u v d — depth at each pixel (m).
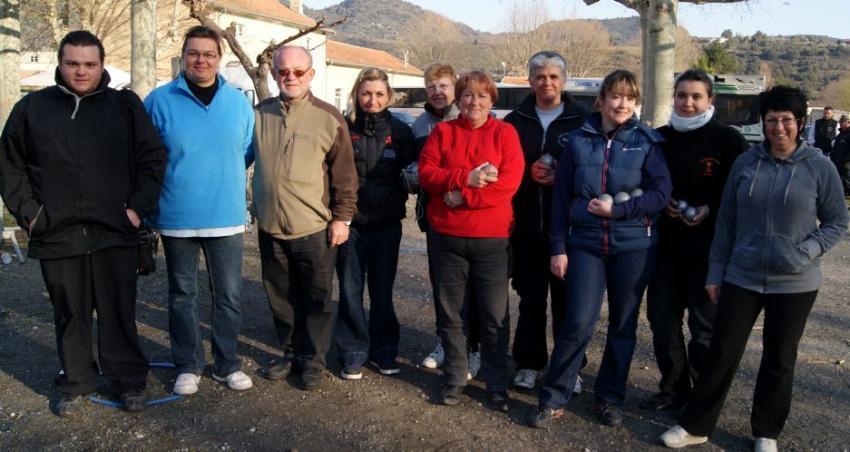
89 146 3.70
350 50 50.09
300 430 3.78
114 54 23.00
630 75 3.64
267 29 37.53
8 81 7.74
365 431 3.78
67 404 3.87
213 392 4.22
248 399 4.14
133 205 3.81
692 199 3.82
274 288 4.36
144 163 3.82
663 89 7.53
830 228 3.32
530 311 4.27
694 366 3.96
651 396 4.26
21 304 5.82
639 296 3.73
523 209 4.18
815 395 4.33
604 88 3.68
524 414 4.02
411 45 70.31
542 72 4.03
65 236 3.71
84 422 3.82
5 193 3.62
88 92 3.71
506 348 4.06
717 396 3.58
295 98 4.04
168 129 3.90
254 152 4.16
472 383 4.44
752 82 21.08
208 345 5.02
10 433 3.69
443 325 4.09
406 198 4.52
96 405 4.02
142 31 8.48
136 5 8.45
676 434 3.63
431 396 4.23
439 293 4.04
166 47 20.78
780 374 3.48
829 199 3.31
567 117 4.10
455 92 3.90
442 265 3.98
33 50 24.20
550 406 3.83
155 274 6.79
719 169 3.77
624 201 3.62
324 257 4.20
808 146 3.38
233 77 16.72
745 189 3.44
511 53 51.34
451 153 3.87
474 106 3.80
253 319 5.61
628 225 3.66
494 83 3.86
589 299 3.73
